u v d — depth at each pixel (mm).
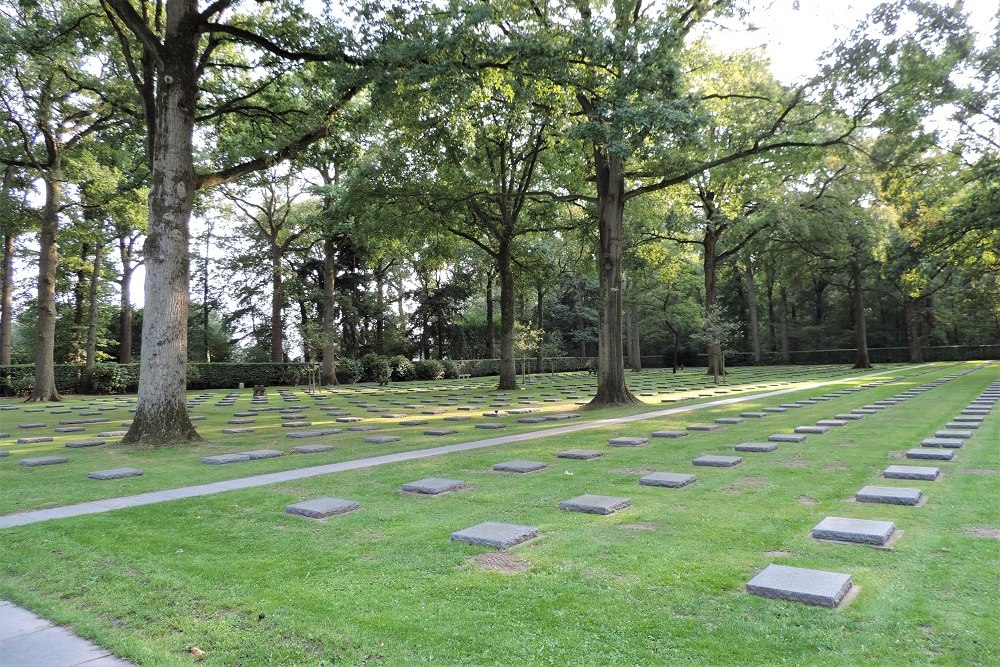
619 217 19938
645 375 45281
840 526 5148
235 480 8406
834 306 65000
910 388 23188
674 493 6918
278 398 28250
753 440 10961
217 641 3547
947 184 21562
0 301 39750
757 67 20766
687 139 14336
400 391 32156
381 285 54812
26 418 19516
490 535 5215
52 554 5246
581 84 14383
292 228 47875
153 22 17297
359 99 18031
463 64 13227
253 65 16125
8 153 26594
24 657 3441
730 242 41188
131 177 27047
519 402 22938
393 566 4703
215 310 59156
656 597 3938
